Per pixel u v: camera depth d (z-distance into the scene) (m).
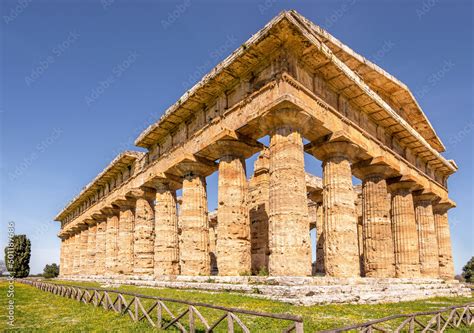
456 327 12.48
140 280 28.36
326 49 19.86
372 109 24.78
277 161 18.98
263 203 27.78
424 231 31.95
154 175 28.30
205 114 24.69
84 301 18.31
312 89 20.70
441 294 24.41
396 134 28.19
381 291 19.88
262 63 20.45
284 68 18.88
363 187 26.16
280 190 18.44
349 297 16.75
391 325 12.62
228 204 21.78
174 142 27.77
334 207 21.23
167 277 25.14
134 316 13.38
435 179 34.75
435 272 31.28
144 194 32.03
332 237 20.88
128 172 36.09
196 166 25.28
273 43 19.08
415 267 27.67
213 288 19.50
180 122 27.22
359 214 36.84
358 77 22.77
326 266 20.81
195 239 24.52
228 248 21.02
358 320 12.46
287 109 18.66
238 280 18.92
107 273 38.34
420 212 32.41
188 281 22.53
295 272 17.30
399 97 29.14
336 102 22.53
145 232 31.73
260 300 15.60
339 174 21.72
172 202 29.28
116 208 39.91
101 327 12.13
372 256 24.52
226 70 21.08
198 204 25.14
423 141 29.77
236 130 21.48
